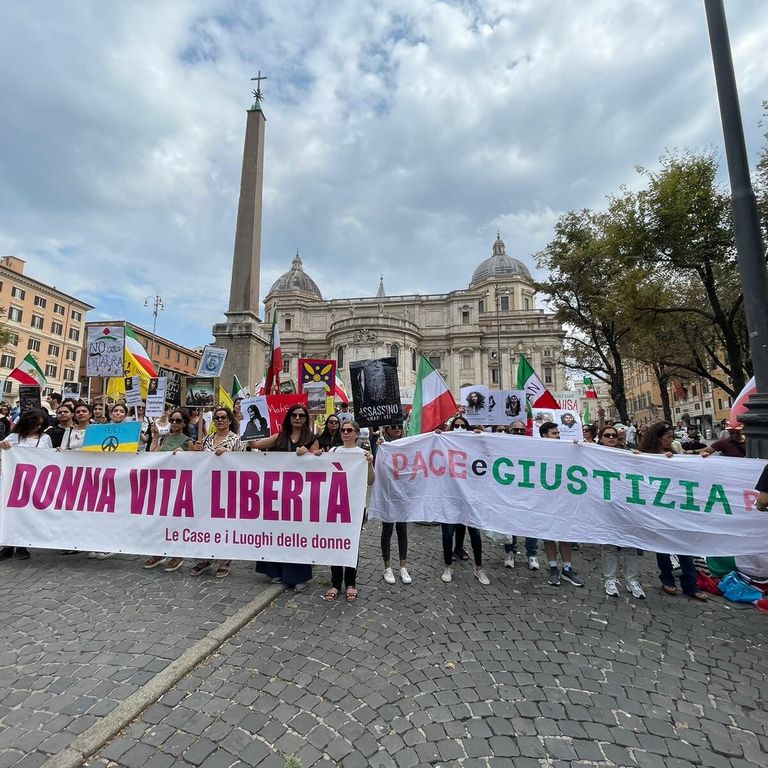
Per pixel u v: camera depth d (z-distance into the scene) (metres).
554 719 2.65
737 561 4.75
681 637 3.75
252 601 4.09
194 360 71.44
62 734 2.37
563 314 19.38
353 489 4.47
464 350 67.62
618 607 4.36
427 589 4.71
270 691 2.84
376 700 2.78
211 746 2.35
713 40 5.69
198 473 4.77
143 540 4.78
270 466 4.63
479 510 5.02
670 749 2.43
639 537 4.72
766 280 5.34
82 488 4.94
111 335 8.08
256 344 12.77
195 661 3.08
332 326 63.44
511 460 5.10
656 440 5.39
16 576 4.64
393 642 3.52
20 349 51.41
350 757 2.31
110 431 5.70
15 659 3.09
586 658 3.37
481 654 3.38
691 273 14.67
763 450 4.98
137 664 3.03
